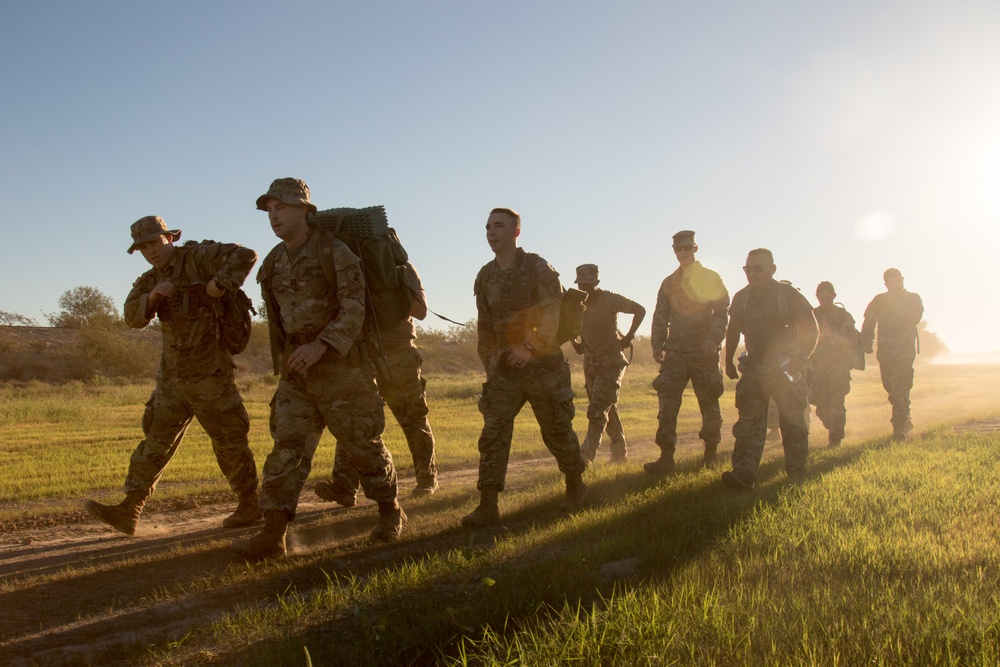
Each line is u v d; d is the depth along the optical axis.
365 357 5.79
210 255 6.25
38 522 7.42
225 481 9.30
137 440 13.32
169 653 3.74
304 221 5.68
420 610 3.89
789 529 5.07
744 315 7.66
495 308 6.62
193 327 6.27
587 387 10.27
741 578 4.13
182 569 5.31
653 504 6.45
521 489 8.39
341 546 5.82
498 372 6.60
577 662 3.04
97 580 5.08
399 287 6.09
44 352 42.38
